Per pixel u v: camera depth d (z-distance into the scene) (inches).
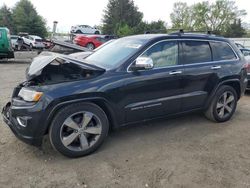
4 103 257.3
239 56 221.8
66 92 142.8
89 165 145.6
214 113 207.9
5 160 148.7
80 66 151.3
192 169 143.0
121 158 153.6
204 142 176.4
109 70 158.4
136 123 171.2
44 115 139.6
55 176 135.0
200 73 191.3
